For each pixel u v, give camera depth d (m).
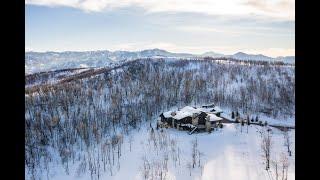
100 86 128.62
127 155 74.00
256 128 92.12
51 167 72.56
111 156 74.81
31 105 94.81
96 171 68.19
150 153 73.88
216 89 140.62
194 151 69.00
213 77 156.88
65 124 89.69
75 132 88.12
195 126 86.88
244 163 66.69
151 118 104.75
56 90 110.75
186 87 133.25
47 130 85.69
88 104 107.81
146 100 114.56
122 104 112.69
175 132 87.25
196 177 62.53
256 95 130.25
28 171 69.50
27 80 127.00
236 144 77.62
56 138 83.94
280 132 90.88
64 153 77.62
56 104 99.75
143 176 63.59
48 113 92.75
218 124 91.00
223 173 62.09
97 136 85.19
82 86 124.69
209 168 65.44
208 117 87.50
